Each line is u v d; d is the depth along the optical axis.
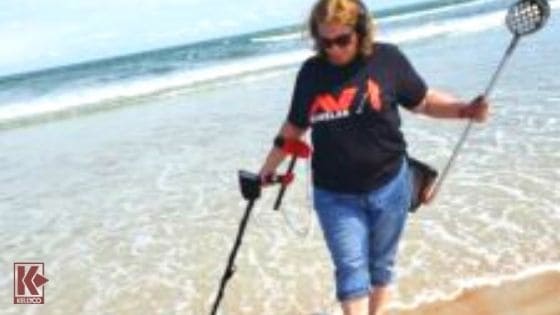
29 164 13.03
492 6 60.56
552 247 5.82
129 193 9.56
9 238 8.13
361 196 3.87
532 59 16.92
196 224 7.72
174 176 10.20
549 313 4.77
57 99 26.39
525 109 11.06
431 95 3.91
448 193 7.50
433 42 29.97
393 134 3.80
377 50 3.69
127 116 19.11
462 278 5.43
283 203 7.98
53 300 6.18
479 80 15.52
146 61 46.84
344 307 3.89
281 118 14.42
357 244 3.89
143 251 7.11
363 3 3.58
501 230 6.32
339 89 3.64
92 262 6.99
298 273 6.00
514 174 7.89
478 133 9.96
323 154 3.81
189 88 24.48
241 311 5.42
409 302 5.12
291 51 37.69
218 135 13.18
